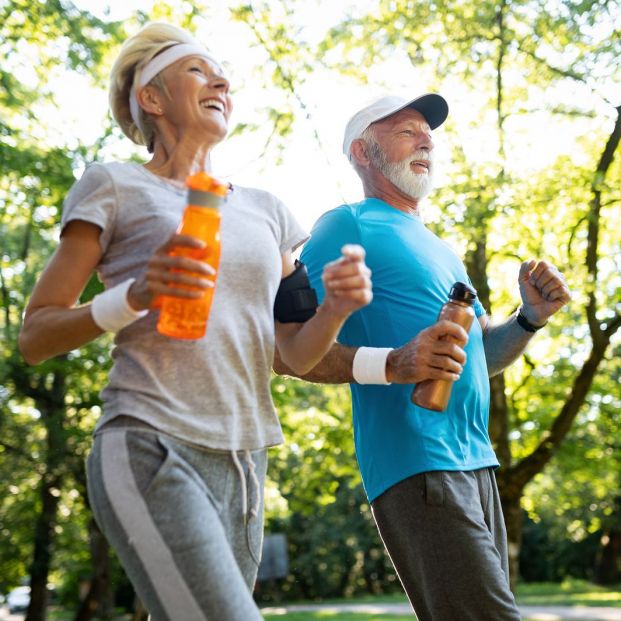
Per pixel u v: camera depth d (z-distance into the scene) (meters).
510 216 10.62
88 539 22.19
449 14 10.56
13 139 12.78
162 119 2.37
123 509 1.97
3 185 14.02
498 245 12.05
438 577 2.96
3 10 11.65
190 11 10.91
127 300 1.98
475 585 2.93
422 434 3.01
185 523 1.94
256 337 2.23
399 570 3.09
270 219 2.43
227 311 2.19
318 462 15.05
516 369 14.91
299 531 38.59
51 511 20.08
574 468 15.61
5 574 22.47
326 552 38.38
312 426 14.02
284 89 10.74
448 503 2.96
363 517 38.28
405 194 3.54
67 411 18.14
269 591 38.69
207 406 2.11
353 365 2.72
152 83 2.37
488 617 2.93
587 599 28.28
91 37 11.83
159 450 2.02
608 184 10.20
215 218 1.96
